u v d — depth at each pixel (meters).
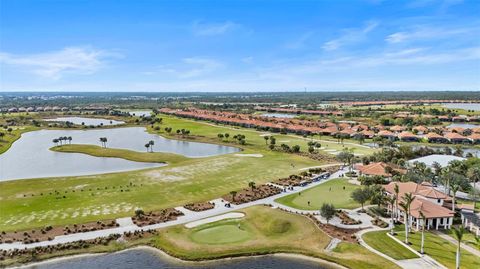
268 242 77.50
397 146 198.88
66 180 124.88
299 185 120.94
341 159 147.38
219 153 186.62
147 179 126.62
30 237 78.38
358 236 79.94
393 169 130.62
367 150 187.12
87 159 173.25
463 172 118.81
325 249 74.31
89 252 73.19
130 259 70.94
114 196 106.88
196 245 75.75
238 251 73.62
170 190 113.38
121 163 163.75
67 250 73.50
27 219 88.44
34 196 106.69
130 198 105.06
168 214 92.31
